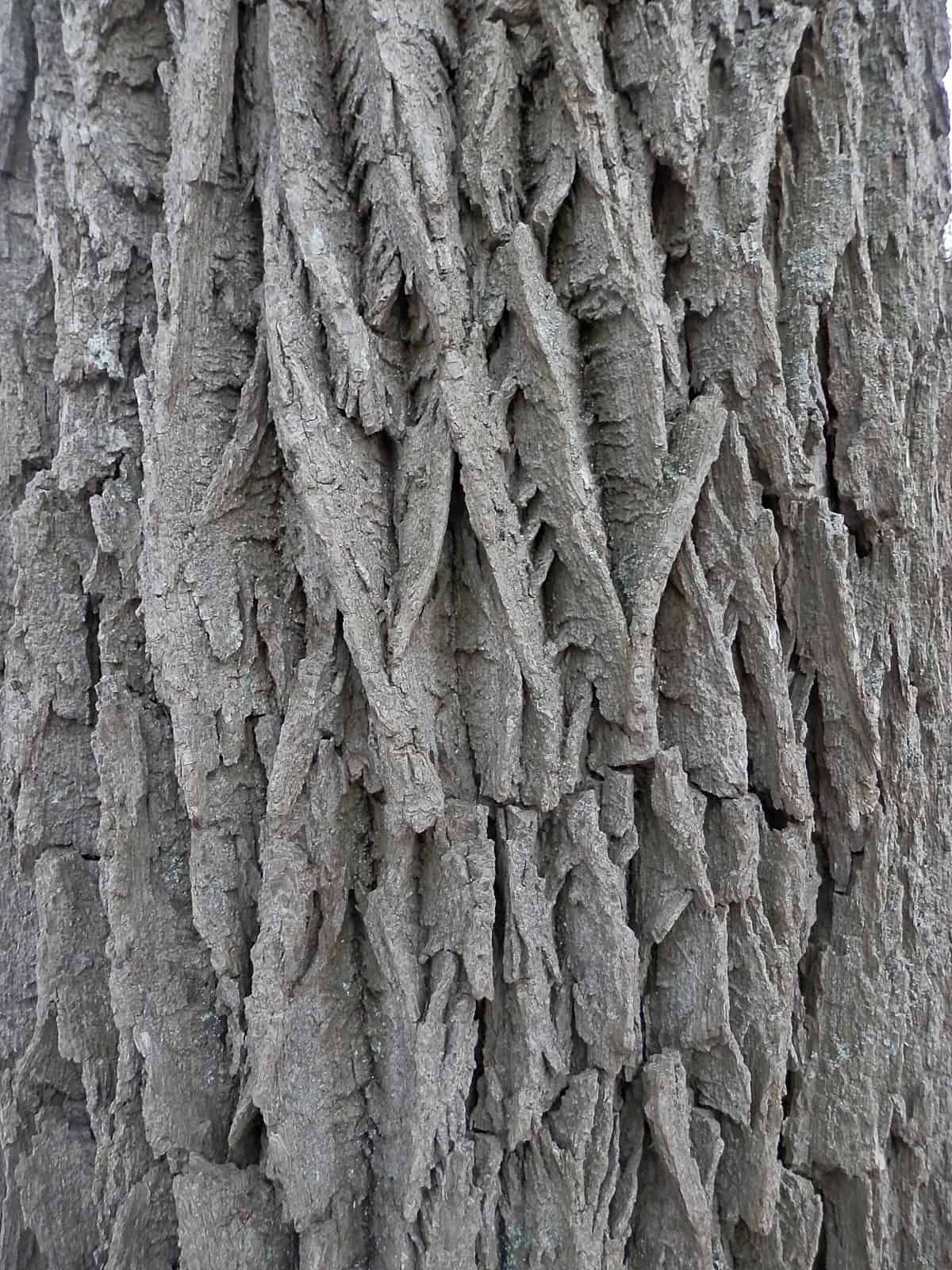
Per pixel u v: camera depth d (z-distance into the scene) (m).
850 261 0.57
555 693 0.52
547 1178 0.51
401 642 0.51
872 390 0.57
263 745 0.54
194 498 0.53
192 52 0.53
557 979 0.52
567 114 0.52
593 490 0.53
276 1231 0.52
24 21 0.59
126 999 0.53
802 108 0.57
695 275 0.55
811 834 0.57
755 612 0.54
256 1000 0.51
